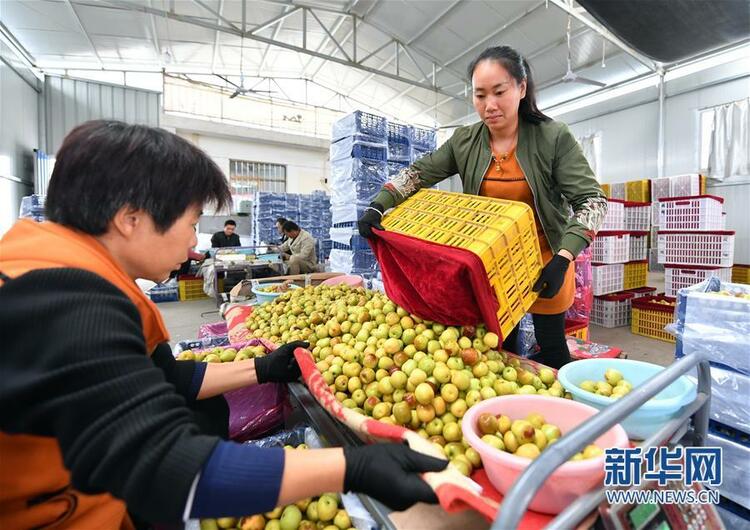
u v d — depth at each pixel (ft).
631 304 15.96
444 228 4.17
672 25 8.71
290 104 45.42
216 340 7.16
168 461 1.69
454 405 3.47
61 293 1.85
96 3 23.35
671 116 24.61
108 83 32.86
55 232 2.25
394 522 2.76
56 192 2.28
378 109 42.34
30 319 1.75
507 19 22.50
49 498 2.27
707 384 3.27
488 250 3.59
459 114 38.04
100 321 1.83
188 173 2.40
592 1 8.19
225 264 19.19
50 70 32.24
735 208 22.39
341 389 4.27
